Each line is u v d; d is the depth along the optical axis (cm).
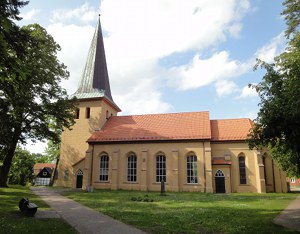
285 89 1084
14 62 739
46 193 2953
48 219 1299
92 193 3081
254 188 3647
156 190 3806
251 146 1271
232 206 1908
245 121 4094
